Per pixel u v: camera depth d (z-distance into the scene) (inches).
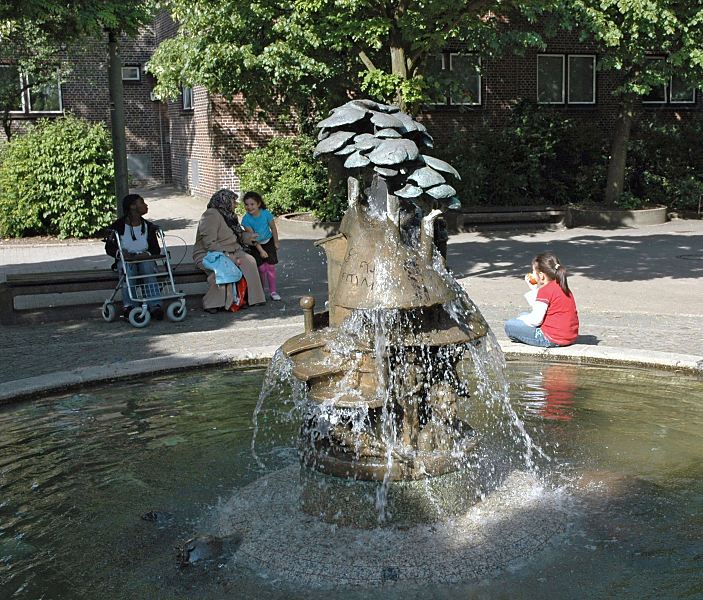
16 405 293.6
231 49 604.7
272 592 166.1
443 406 211.3
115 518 202.1
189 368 334.3
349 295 193.6
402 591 165.0
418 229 212.7
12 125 1055.6
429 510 193.9
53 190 769.6
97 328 418.0
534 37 709.3
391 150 196.4
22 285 429.4
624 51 792.3
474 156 895.7
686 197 926.4
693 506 201.9
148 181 1238.9
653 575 169.9
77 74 1117.7
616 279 533.6
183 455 242.8
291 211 888.3
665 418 267.7
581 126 973.2
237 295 454.6
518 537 183.2
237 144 950.4
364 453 206.1
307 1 512.1
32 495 216.8
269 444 250.7
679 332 374.9
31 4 422.3
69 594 167.8
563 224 837.8
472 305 213.8
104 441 256.1
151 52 1205.7
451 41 835.4
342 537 184.5
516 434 252.8
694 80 789.2
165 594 166.4
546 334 342.0
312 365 208.2
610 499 205.3
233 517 197.3
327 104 745.0
